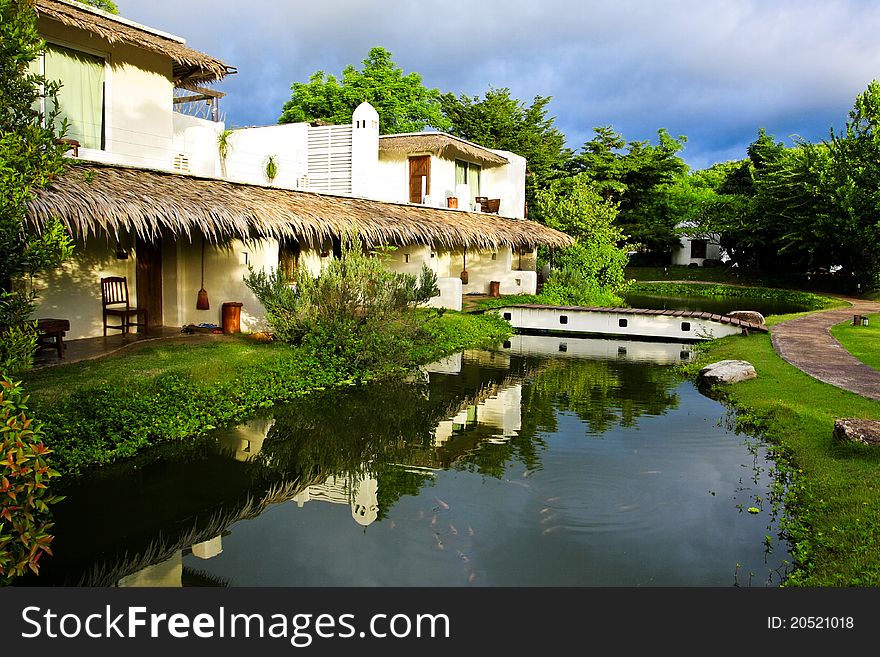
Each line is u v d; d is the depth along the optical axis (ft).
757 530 18.37
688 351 51.49
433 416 30.37
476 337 53.78
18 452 10.61
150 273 42.37
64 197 27.63
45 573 16.31
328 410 30.83
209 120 57.72
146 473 22.70
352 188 56.75
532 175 107.34
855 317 55.67
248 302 41.50
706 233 140.97
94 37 36.52
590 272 79.25
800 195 104.53
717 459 24.30
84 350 33.63
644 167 125.08
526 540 17.81
